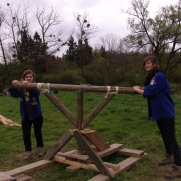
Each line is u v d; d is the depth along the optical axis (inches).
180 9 1269.7
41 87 193.8
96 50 1775.3
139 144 251.3
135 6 1314.0
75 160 191.5
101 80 1438.2
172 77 1387.8
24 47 1624.0
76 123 191.2
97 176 165.5
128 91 179.6
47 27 1521.9
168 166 191.2
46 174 179.0
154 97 173.5
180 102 570.6
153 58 181.0
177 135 281.4
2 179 119.3
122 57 1517.0
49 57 1600.6
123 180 165.3
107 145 205.5
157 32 1280.8
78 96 188.2
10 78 1397.6
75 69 1627.7
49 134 312.5
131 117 399.5
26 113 214.7
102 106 184.4
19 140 283.6
